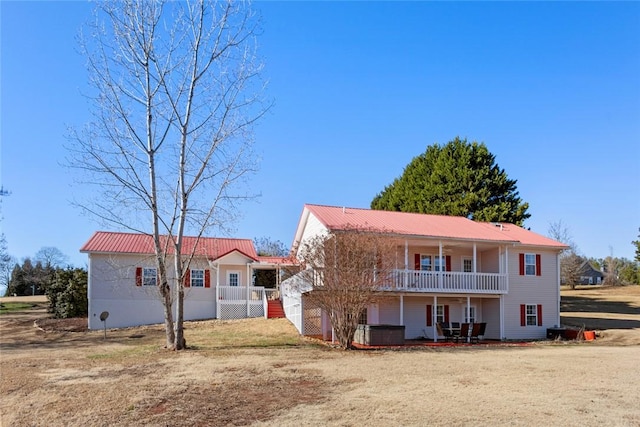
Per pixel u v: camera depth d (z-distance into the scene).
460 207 45.53
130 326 33.81
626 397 12.20
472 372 15.80
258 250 64.75
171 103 23.28
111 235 36.62
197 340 25.39
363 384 14.09
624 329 31.11
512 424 10.13
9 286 71.25
